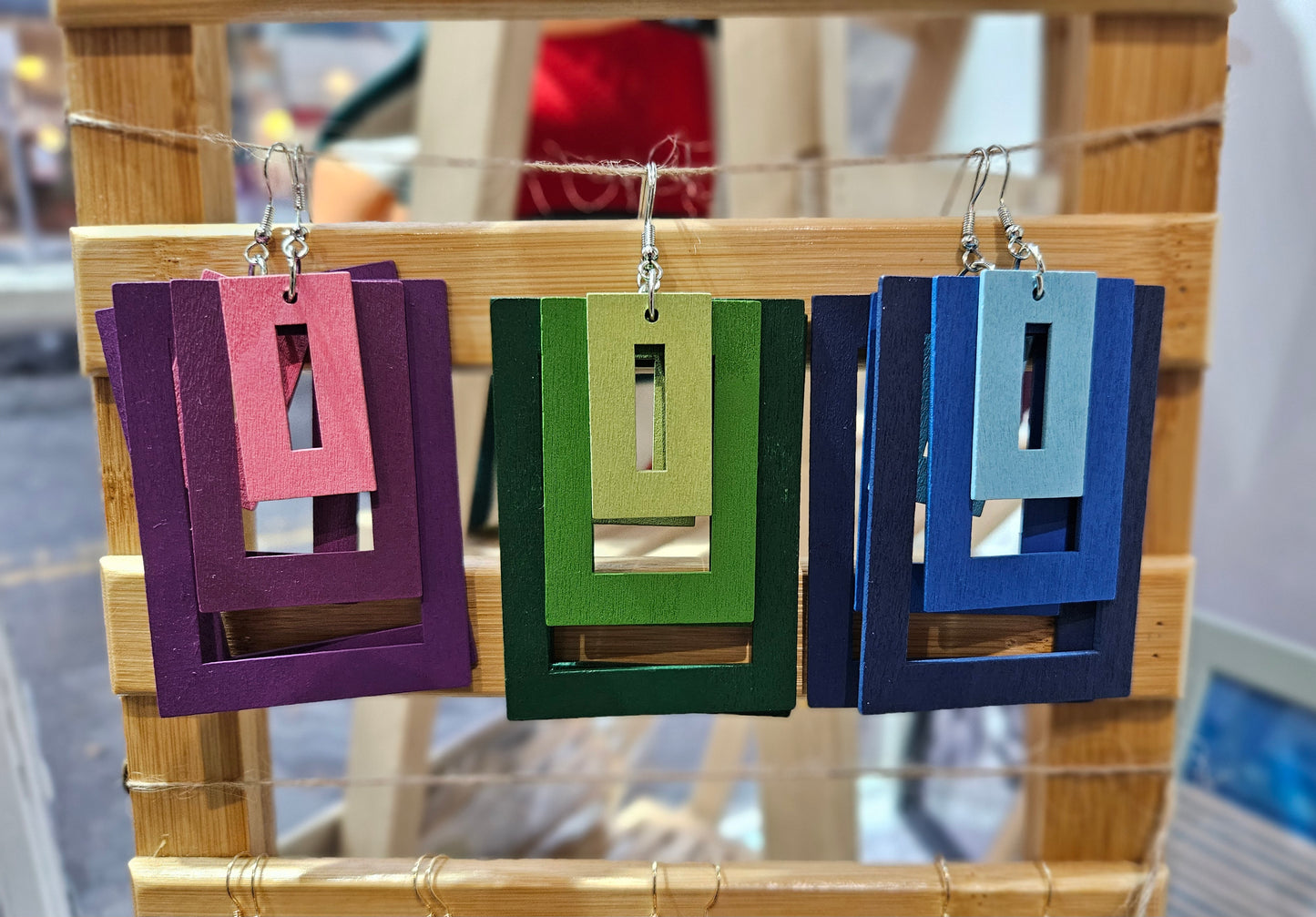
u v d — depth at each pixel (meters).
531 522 0.44
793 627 0.46
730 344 0.43
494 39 0.71
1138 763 0.54
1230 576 0.74
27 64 1.59
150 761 0.51
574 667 0.46
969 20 0.81
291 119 1.05
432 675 0.47
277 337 0.43
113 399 0.47
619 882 0.50
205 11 0.44
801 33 0.72
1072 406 0.44
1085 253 0.47
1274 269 0.67
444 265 0.46
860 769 0.57
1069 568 0.45
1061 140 0.48
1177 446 0.50
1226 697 0.71
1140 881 0.52
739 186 0.75
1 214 1.82
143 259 0.45
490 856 0.98
